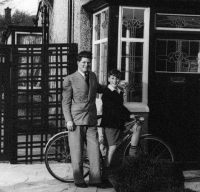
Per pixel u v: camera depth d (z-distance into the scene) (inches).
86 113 279.0
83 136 281.9
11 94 354.6
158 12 356.2
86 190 273.6
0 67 357.1
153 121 358.3
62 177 301.9
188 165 336.8
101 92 294.0
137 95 357.7
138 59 356.5
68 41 423.2
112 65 351.6
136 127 287.6
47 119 360.2
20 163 355.6
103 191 271.9
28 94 358.3
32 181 296.8
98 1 357.4
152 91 358.3
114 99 287.1
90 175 279.3
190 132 363.9
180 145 361.7
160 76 359.3
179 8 357.4
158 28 357.4
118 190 247.6
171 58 360.8
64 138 310.0
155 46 358.3
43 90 360.5
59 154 343.0
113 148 286.4
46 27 647.1
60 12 519.2
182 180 251.6
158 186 242.7
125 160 253.6
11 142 353.4
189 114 363.6
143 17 356.2
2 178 305.6
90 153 279.6
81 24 392.5
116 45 351.9
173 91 361.1
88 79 281.7
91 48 394.3
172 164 250.4
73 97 280.8
